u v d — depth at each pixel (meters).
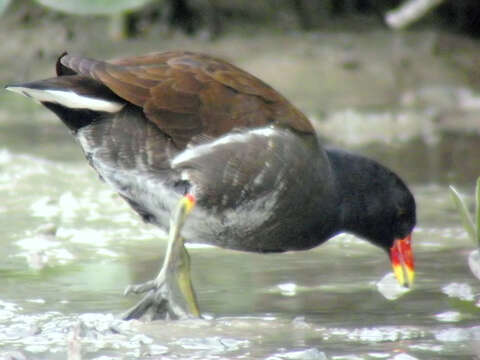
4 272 11.70
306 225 10.84
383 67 27.53
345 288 11.20
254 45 28.45
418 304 10.52
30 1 29.36
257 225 10.56
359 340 9.20
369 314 10.12
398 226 11.58
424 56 28.23
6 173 17.03
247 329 9.56
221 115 10.27
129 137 10.18
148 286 10.11
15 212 14.77
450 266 12.19
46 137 22.33
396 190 11.48
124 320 9.84
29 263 12.12
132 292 10.09
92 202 15.46
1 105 26.55
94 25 29.03
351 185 11.26
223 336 9.33
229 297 10.80
